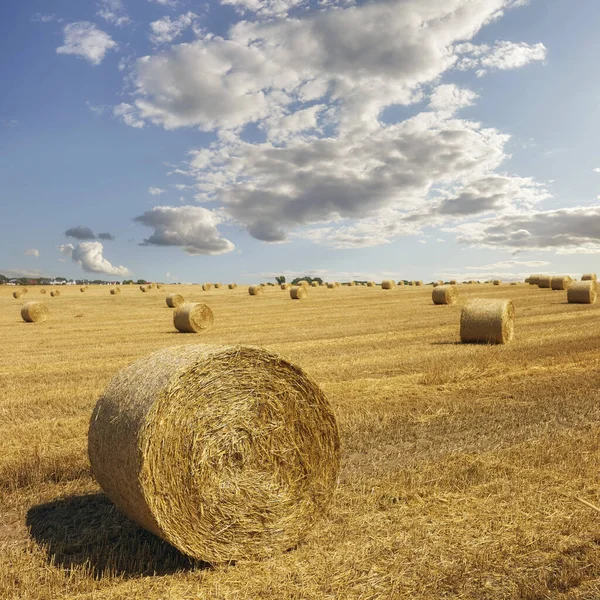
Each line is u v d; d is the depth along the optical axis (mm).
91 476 6992
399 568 4602
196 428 5227
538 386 11156
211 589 4469
